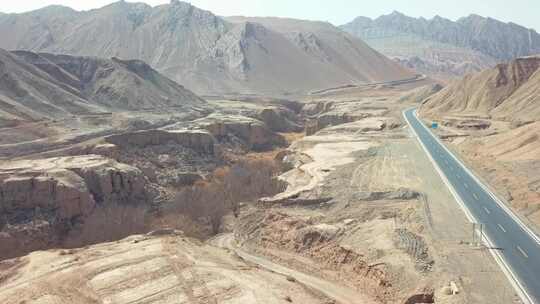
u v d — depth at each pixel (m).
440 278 31.25
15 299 28.55
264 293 30.03
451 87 121.69
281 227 45.00
